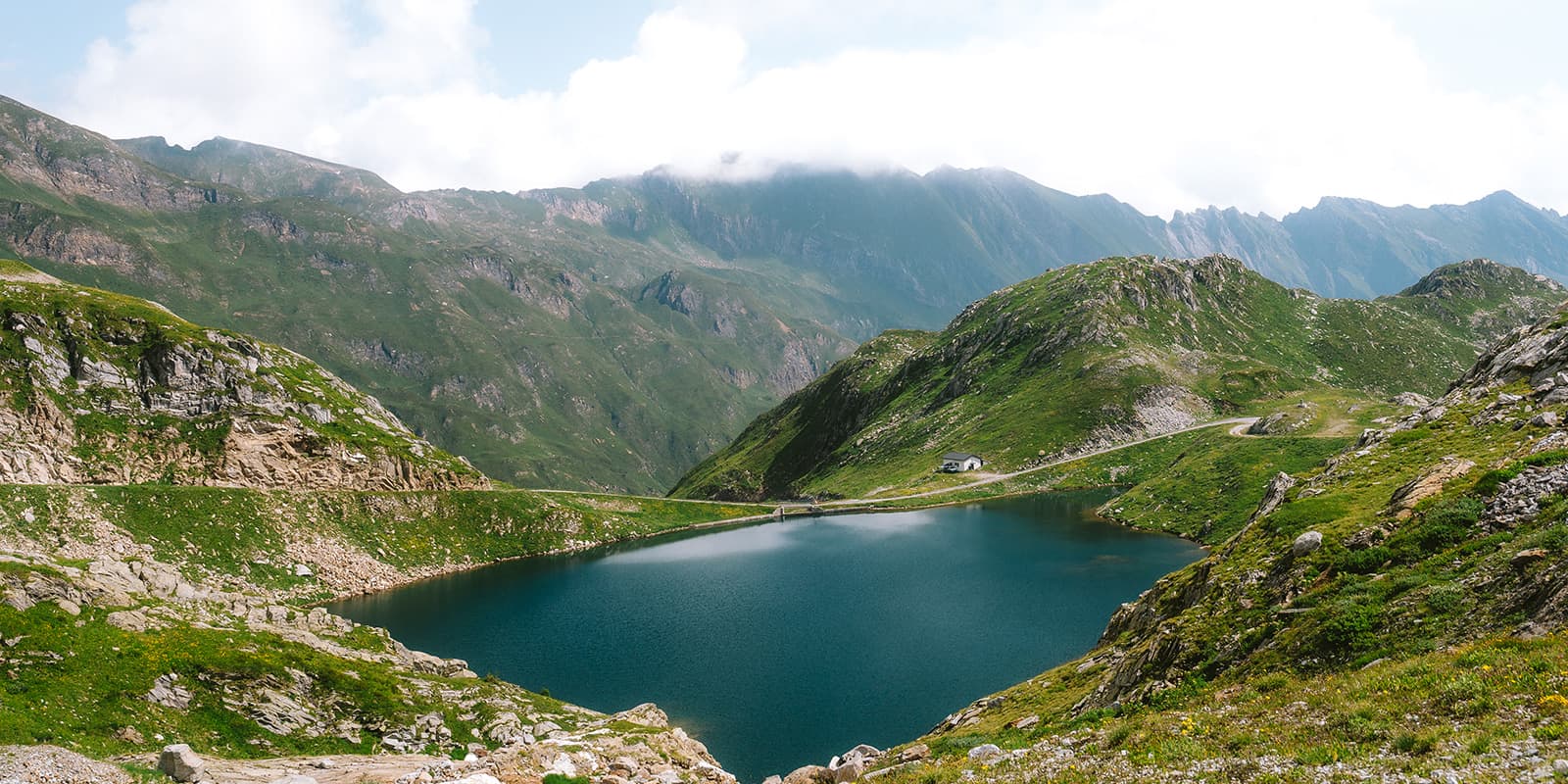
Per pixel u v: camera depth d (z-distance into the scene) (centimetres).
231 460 15038
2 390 13725
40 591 5284
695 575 14738
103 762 3195
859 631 10331
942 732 5025
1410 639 2802
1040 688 5150
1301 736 2188
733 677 8881
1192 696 3262
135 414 15038
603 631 11169
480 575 15512
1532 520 3253
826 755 6931
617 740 4656
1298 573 3844
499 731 5528
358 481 16562
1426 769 1731
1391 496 4594
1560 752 1614
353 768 3634
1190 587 4969
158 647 5275
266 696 5256
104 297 17725
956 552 15100
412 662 7062
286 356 19188
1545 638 2250
